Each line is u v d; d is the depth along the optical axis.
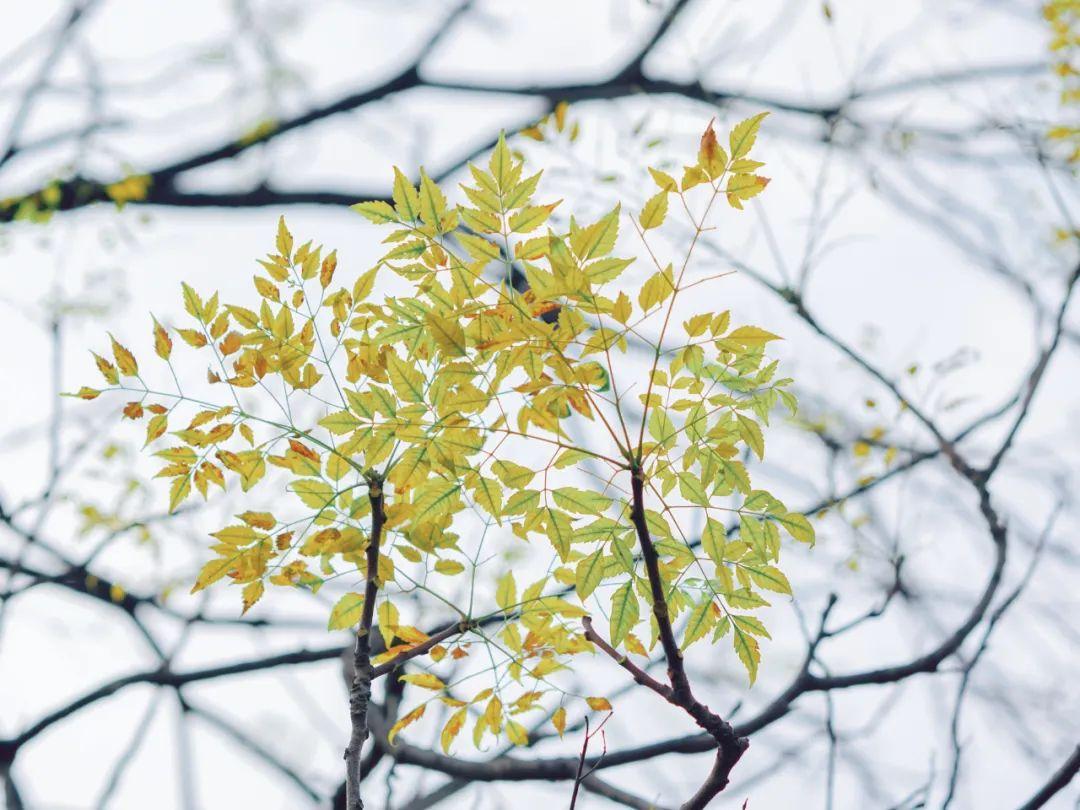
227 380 2.63
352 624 2.67
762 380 2.65
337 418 2.62
